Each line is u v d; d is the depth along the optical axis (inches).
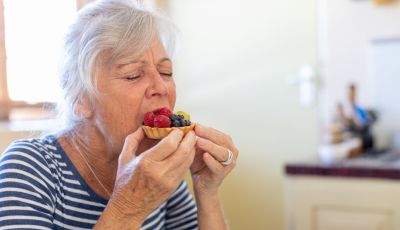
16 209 32.6
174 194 48.0
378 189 68.9
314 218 73.4
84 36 36.6
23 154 36.1
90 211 38.5
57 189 37.3
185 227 48.6
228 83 100.0
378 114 95.4
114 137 37.4
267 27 96.0
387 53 94.0
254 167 98.3
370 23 94.8
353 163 73.7
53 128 42.8
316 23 92.7
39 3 65.7
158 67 38.2
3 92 62.9
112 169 39.7
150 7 40.8
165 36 42.0
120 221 32.2
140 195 32.0
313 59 93.0
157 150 32.0
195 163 42.0
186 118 39.3
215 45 100.7
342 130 91.1
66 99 38.9
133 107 36.4
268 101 96.6
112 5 38.0
